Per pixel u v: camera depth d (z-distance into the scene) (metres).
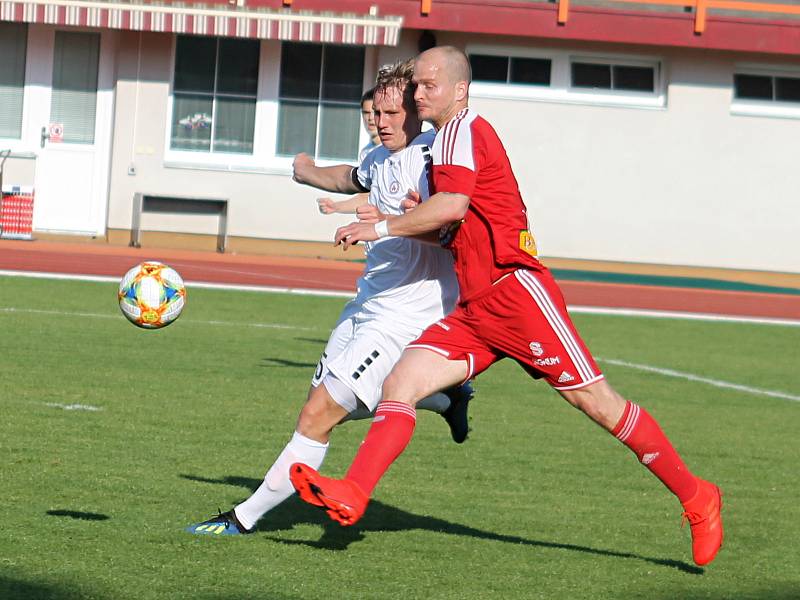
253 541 17.77
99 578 15.13
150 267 21.14
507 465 24.78
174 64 82.12
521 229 16.95
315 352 40.34
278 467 17.97
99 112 83.00
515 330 16.91
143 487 20.59
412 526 19.36
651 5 83.75
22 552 16.09
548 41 83.75
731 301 70.62
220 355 38.38
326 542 18.00
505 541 18.72
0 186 81.25
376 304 18.66
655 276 83.88
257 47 82.38
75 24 78.06
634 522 20.52
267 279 66.06
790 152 86.12
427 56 17.25
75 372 32.88
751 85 86.19
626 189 85.56
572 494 22.48
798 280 85.94
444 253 18.61
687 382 39.44
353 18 77.88
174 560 16.31
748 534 20.09
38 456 22.39
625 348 47.56
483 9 80.81
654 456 17.08
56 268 63.09
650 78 85.69
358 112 83.38
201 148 82.81
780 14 84.94
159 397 30.00
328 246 83.12
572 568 17.31
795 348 50.97
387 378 17.11
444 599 15.23
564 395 17.19
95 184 83.44
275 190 82.56
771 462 26.86
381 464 16.33
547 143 84.88
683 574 17.30
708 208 86.06
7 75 82.56
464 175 16.39
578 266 85.88
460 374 17.08
